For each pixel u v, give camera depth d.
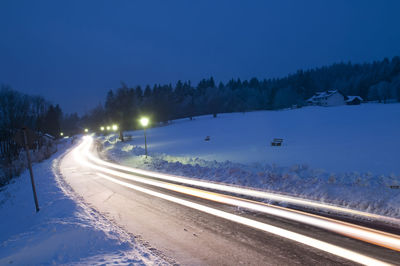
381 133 26.75
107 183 13.70
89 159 27.14
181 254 5.36
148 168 17.89
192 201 9.12
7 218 10.44
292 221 6.59
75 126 163.12
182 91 132.25
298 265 4.70
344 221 6.26
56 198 11.12
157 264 4.96
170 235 6.36
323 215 6.76
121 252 5.49
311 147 21.72
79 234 6.49
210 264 4.93
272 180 10.51
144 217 7.81
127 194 10.91
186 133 54.03
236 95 127.06
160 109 92.19
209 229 6.57
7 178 22.03
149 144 39.81
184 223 7.10
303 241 5.53
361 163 14.23
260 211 7.52
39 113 73.25
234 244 5.68
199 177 13.21
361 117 46.59
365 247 5.05
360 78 130.12
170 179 13.48
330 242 5.37
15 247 6.19
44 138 62.22
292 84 149.12
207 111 113.12
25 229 7.86
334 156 16.86
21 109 57.53
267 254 5.15
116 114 52.09
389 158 14.98
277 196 8.68
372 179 9.21
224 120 76.19
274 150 21.95
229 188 10.43
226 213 7.63
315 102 108.31
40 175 18.69
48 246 5.91
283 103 119.25
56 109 123.38
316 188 8.64
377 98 107.19
